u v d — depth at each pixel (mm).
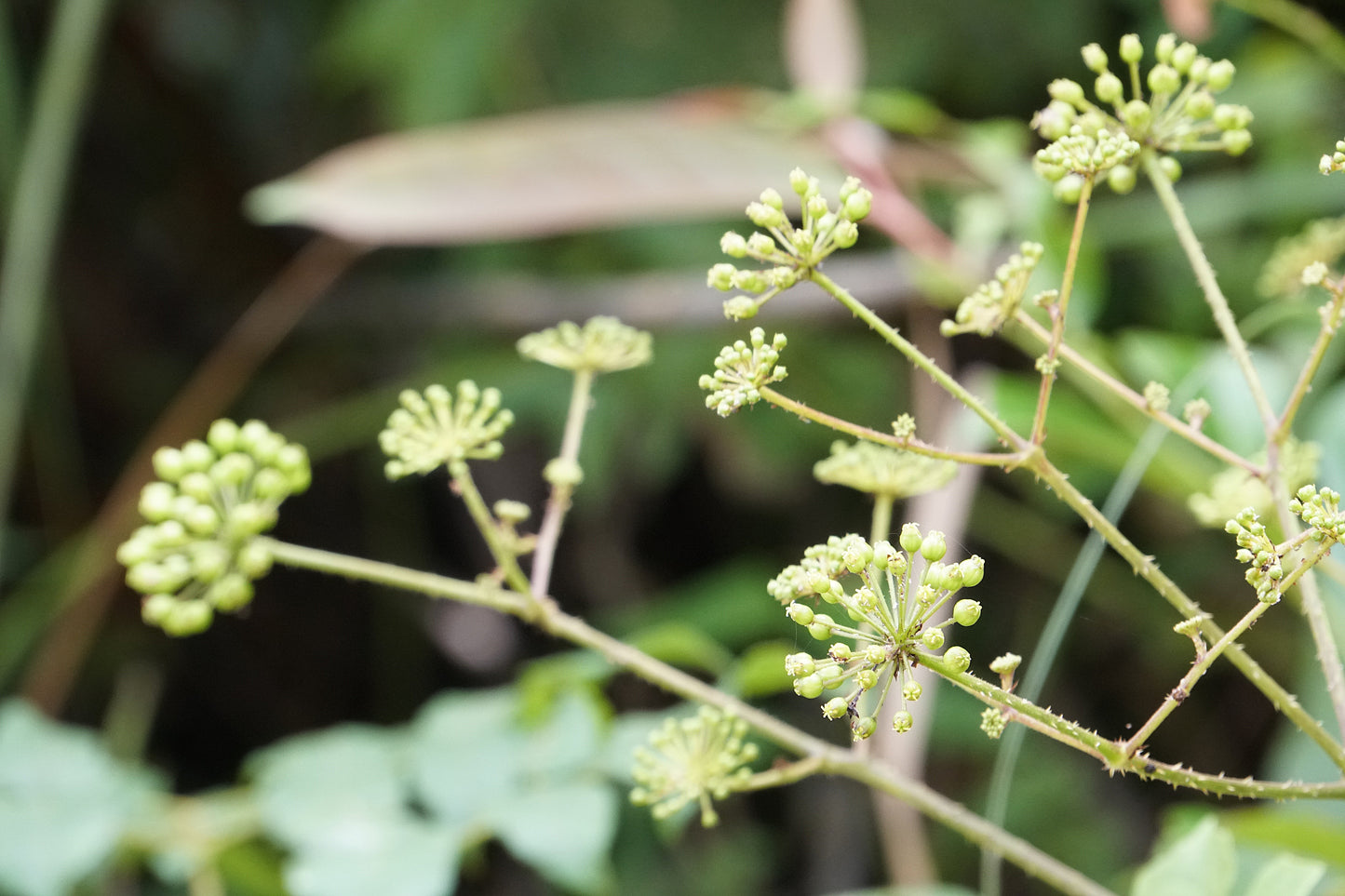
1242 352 518
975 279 706
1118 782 1204
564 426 1144
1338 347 681
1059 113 532
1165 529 1174
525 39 1097
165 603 506
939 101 1159
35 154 890
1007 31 1106
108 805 646
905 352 493
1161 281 1119
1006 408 657
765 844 1234
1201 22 641
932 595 463
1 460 897
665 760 542
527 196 700
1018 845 528
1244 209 1007
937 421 854
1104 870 1116
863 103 766
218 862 684
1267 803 609
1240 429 627
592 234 1162
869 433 491
